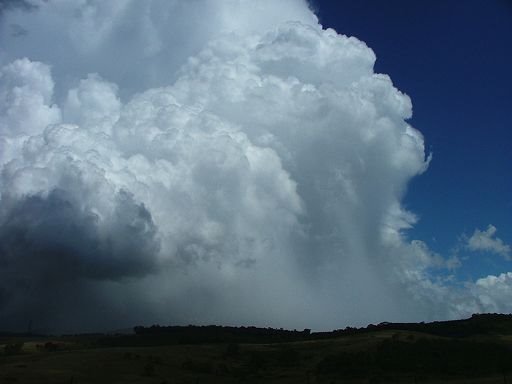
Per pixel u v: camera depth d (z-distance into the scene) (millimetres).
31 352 189750
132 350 184750
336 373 150750
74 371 145875
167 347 195500
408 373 143375
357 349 177875
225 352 190125
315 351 187000
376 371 147375
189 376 152250
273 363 172375
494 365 147125
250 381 147875
